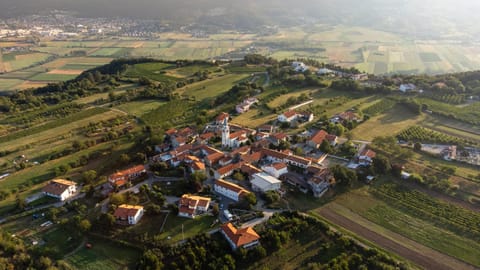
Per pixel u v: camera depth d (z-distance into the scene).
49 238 146.88
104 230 148.38
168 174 189.00
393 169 192.00
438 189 178.62
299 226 148.75
